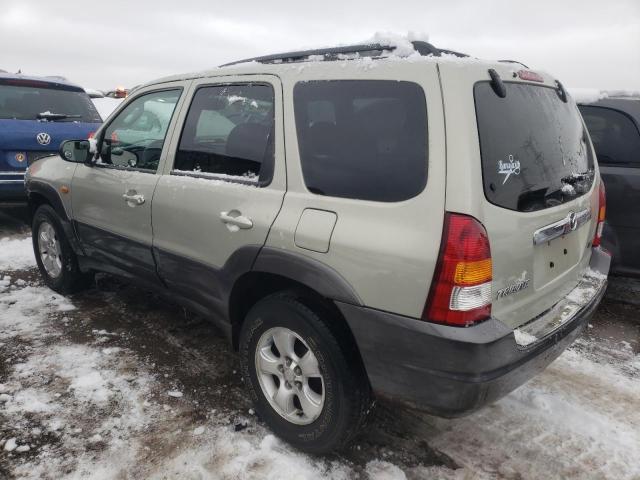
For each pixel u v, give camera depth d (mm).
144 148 3256
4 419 2621
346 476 2295
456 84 1916
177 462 2365
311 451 2391
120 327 3713
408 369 1969
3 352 3287
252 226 2426
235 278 2561
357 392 2186
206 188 2721
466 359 1839
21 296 4246
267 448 2467
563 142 2445
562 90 2633
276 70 2539
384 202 2012
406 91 2023
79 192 3725
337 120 2225
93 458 2375
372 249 1988
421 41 2344
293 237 2244
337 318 2227
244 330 2590
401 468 2363
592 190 2695
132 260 3373
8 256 5297
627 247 3998
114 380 3014
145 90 3398
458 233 1815
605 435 2619
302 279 2217
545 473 2359
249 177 2549
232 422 2668
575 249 2543
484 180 1885
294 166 2340
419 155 1945
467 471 2357
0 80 6234
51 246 4305
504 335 1910
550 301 2340
